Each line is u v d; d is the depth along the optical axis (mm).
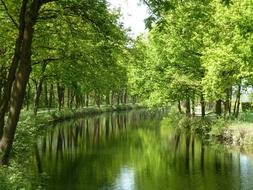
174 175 25594
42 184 22688
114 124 64438
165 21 14133
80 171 26625
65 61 33312
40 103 90375
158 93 54219
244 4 29234
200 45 45781
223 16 34125
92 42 24781
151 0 13891
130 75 64062
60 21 22344
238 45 31953
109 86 88500
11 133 17531
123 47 23172
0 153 17297
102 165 28875
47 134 46750
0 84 36969
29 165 27234
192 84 47969
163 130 53469
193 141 40875
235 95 54125
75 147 37375
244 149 34531
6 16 22641
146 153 34219
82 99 97062
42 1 17703
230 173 25656
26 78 17500
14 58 18500
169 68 51125
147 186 22828
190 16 15586
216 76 36906
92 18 19922
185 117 57312
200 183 23328
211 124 44719
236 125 38500
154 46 53344
